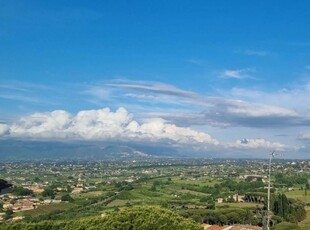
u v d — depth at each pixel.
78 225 55.19
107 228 53.22
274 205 144.62
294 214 145.50
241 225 135.25
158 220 53.41
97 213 164.62
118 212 54.72
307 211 163.88
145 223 53.09
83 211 174.25
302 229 122.31
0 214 168.50
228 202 191.62
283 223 127.75
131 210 54.66
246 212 144.38
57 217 158.50
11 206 188.00
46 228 55.97
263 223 42.19
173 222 53.78
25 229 55.75
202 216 148.62
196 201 198.00
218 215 147.25
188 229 54.03
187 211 155.00
